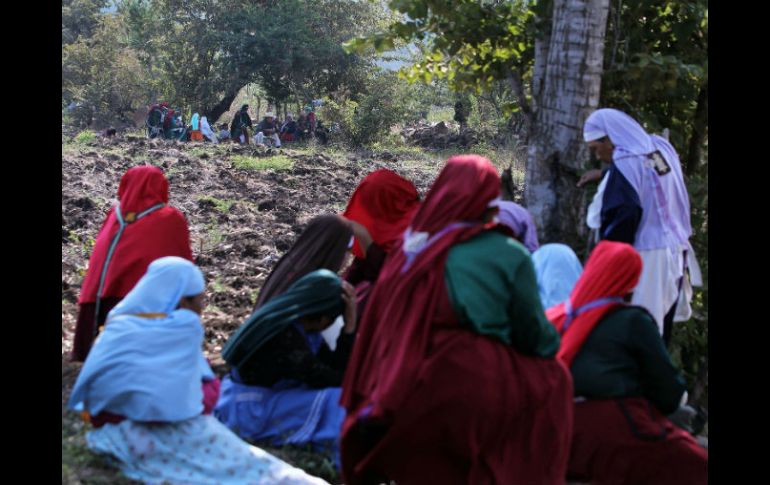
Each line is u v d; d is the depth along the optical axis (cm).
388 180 639
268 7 3253
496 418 399
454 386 395
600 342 474
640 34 722
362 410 420
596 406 471
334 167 1831
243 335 539
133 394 472
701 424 618
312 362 539
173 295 495
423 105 3219
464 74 814
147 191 643
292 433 542
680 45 727
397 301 413
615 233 582
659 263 588
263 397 545
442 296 404
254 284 920
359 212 641
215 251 1038
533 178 695
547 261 546
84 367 479
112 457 478
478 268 403
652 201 588
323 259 585
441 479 409
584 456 471
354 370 430
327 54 3181
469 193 413
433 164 2175
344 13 3288
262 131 2575
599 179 636
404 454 411
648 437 463
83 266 910
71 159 1486
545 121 686
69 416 544
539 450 411
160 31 3322
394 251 433
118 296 626
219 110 3288
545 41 723
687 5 695
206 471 471
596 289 479
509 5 778
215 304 841
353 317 555
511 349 409
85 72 3169
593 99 677
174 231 640
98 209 1171
